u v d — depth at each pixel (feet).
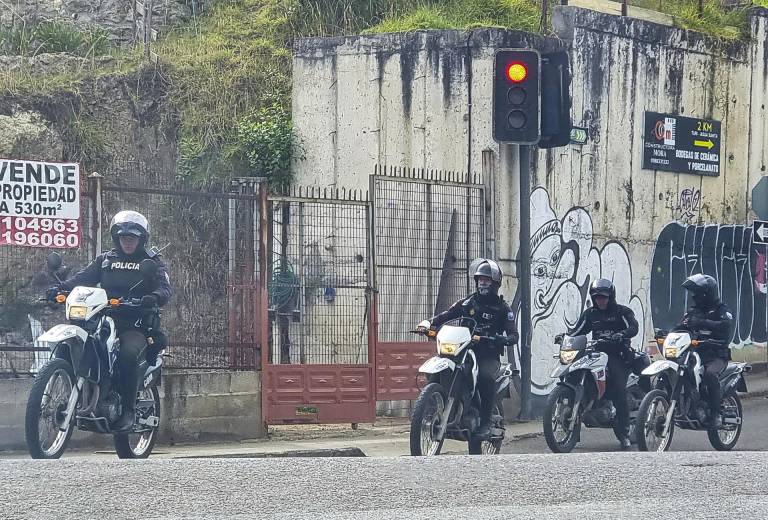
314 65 209.56
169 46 264.52
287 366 165.89
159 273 123.85
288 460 105.91
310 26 259.60
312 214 182.29
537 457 115.03
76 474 92.38
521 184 181.68
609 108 209.36
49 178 151.74
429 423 134.21
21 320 152.05
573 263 201.87
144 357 121.90
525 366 183.42
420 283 184.03
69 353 114.32
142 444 128.67
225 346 162.20
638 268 215.92
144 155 244.01
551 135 175.22
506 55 173.37
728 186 236.43
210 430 157.69
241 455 142.51
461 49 193.36
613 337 153.89
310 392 167.32
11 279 151.84
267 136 217.56
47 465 97.45
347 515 81.30
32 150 231.91
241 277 163.63
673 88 222.69
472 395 139.23
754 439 169.78
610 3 223.30
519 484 96.63
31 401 109.81
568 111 175.11
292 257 181.57
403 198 182.80
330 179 208.03
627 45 212.84
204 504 83.05
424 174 196.44
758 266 243.81
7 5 280.92
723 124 234.17
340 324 180.45
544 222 196.03
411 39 198.29
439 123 195.11
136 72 250.78
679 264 225.56
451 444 163.43
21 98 241.55
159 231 190.90
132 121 246.27
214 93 246.27
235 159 227.61
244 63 252.01
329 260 181.16
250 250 163.63
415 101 197.88
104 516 77.77
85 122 243.60
